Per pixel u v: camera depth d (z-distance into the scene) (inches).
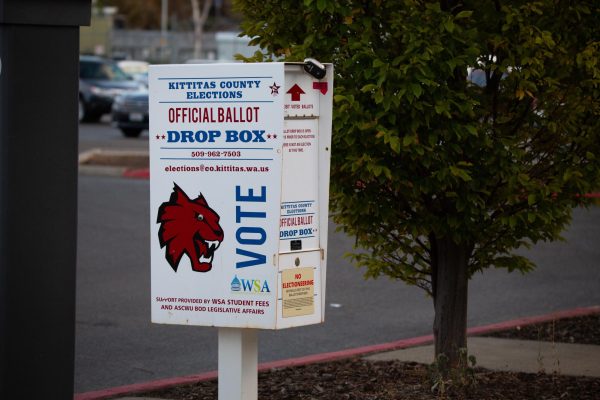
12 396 214.2
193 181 216.8
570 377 315.3
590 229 690.8
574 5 292.2
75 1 211.5
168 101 217.8
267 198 211.5
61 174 214.2
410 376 316.2
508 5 283.1
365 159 265.7
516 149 279.6
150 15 3897.6
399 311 453.4
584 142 294.0
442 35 267.1
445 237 300.2
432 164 275.3
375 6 280.8
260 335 405.4
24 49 209.2
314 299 219.5
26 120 210.4
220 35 1930.4
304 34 292.0
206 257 216.8
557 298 486.0
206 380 320.5
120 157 1036.5
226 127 213.6
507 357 347.3
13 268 211.8
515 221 283.3
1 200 209.9
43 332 215.8
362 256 316.2
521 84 275.6
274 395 292.7
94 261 554.9
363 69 271.0
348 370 329.1
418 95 257.3
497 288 509.0
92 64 1620.3
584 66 296.5
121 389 308.8
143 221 685.9
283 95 208.7
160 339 395.5
